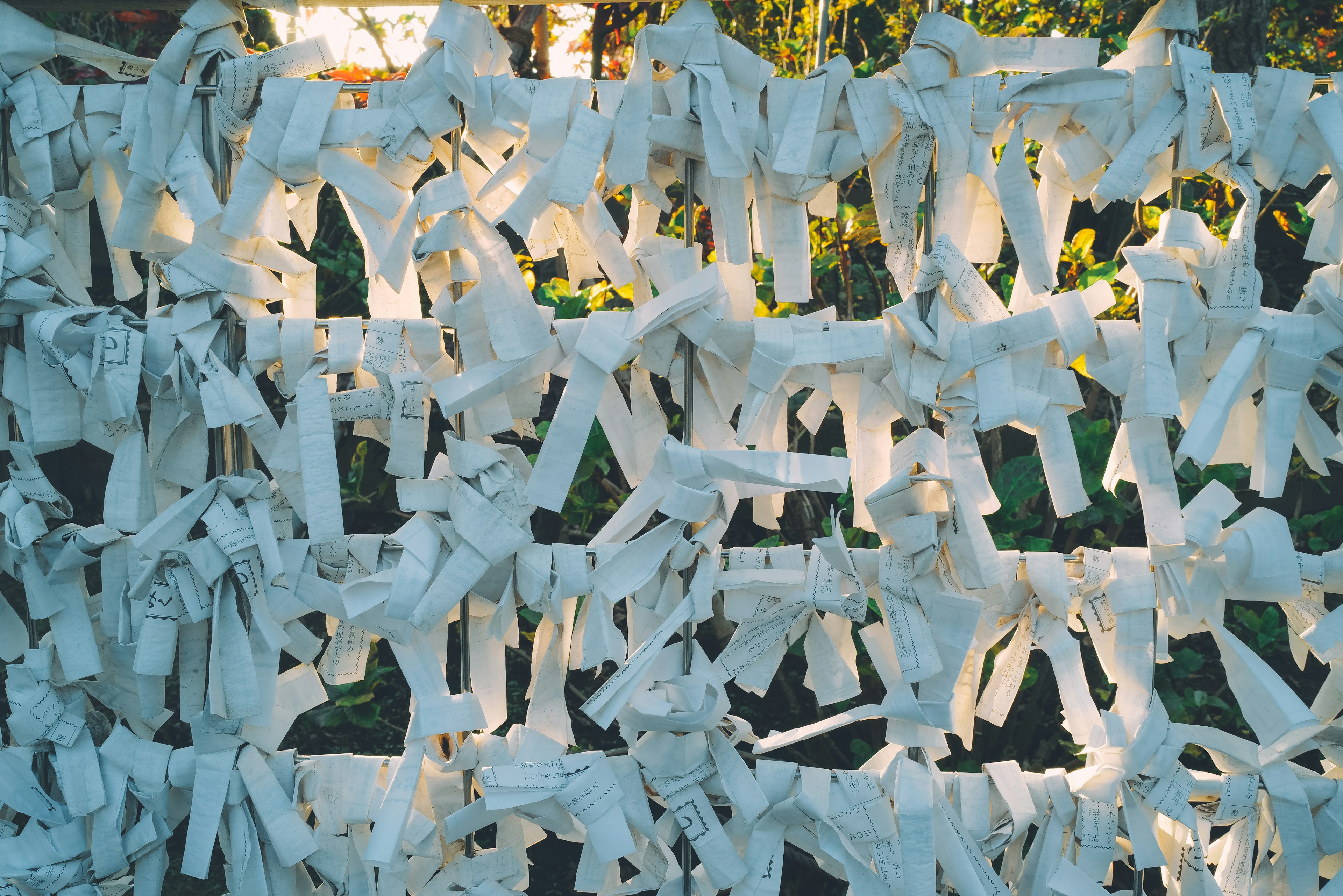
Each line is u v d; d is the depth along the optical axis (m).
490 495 0.87
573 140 0.82
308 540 0.91
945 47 0.83
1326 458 0.93
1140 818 0.91
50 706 0.93
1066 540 1.73
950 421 0.88
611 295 1.52
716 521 0.90
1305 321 0.88
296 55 0.86
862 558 0.91
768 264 1.52
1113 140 0.86
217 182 0.88
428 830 0.93
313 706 0.96
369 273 0.92
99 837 0.93
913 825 0.89
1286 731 0.86
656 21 2.17
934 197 0.88
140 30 2.14
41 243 0.90
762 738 1.73
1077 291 0.88
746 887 0.92
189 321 0.87
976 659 0.96
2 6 0.86
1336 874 0.96
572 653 0.98
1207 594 0.92
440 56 0.83
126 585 0.91
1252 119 0.84
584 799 0.89
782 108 0.85
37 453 0.92
